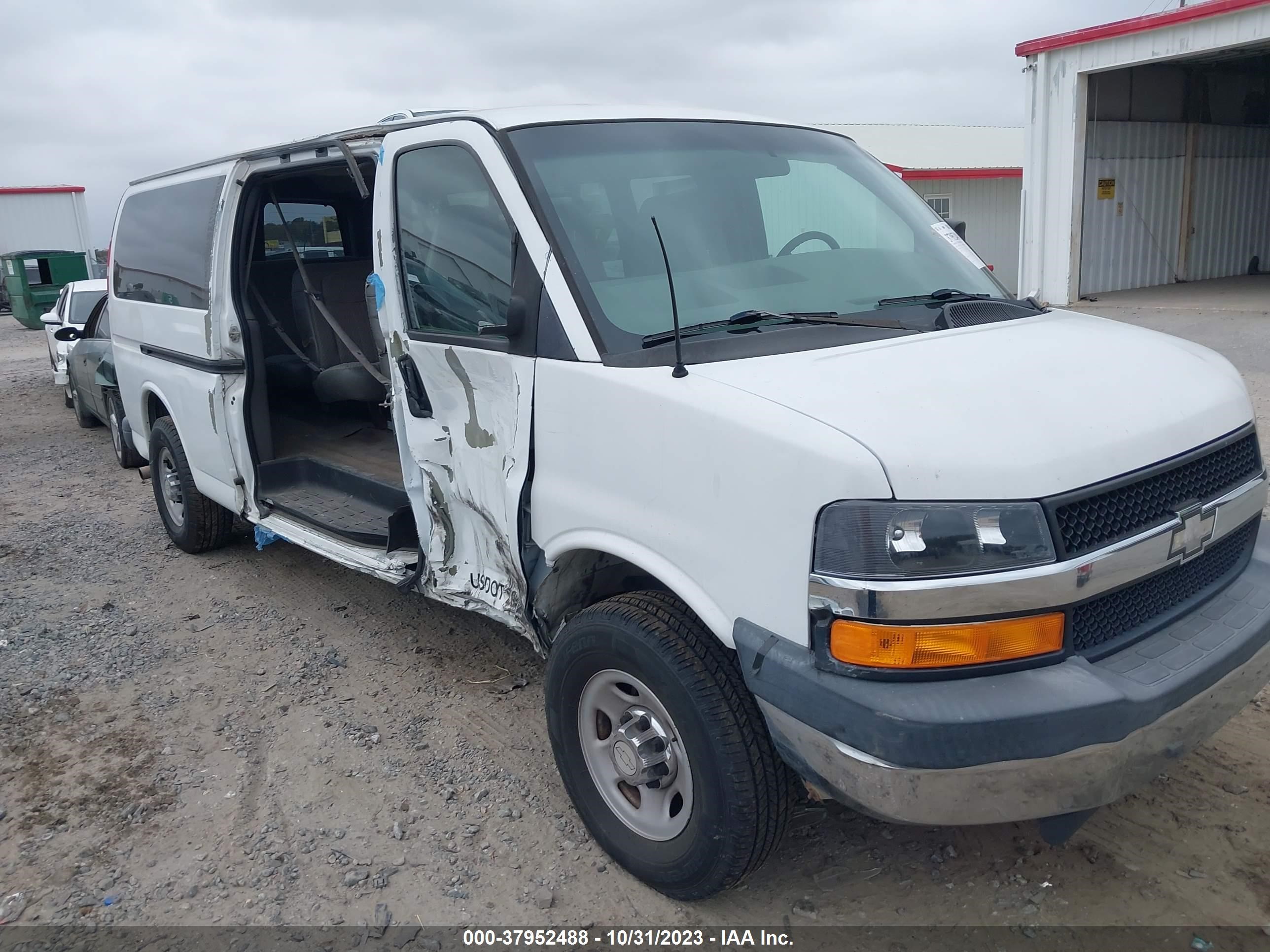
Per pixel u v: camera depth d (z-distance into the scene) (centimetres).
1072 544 227
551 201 311
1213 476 267
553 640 331
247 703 429
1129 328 327
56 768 380
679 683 265
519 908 295
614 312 294
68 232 3228
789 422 237
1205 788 331
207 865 320
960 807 222
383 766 374
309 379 562
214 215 504
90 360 969
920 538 219
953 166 2462
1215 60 1805
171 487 630
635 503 275
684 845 279
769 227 345
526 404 307
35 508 788
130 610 545
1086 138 1730
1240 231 2083
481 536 348
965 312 320
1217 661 244
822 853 313
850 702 223
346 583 573
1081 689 221
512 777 363
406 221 362
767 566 240
